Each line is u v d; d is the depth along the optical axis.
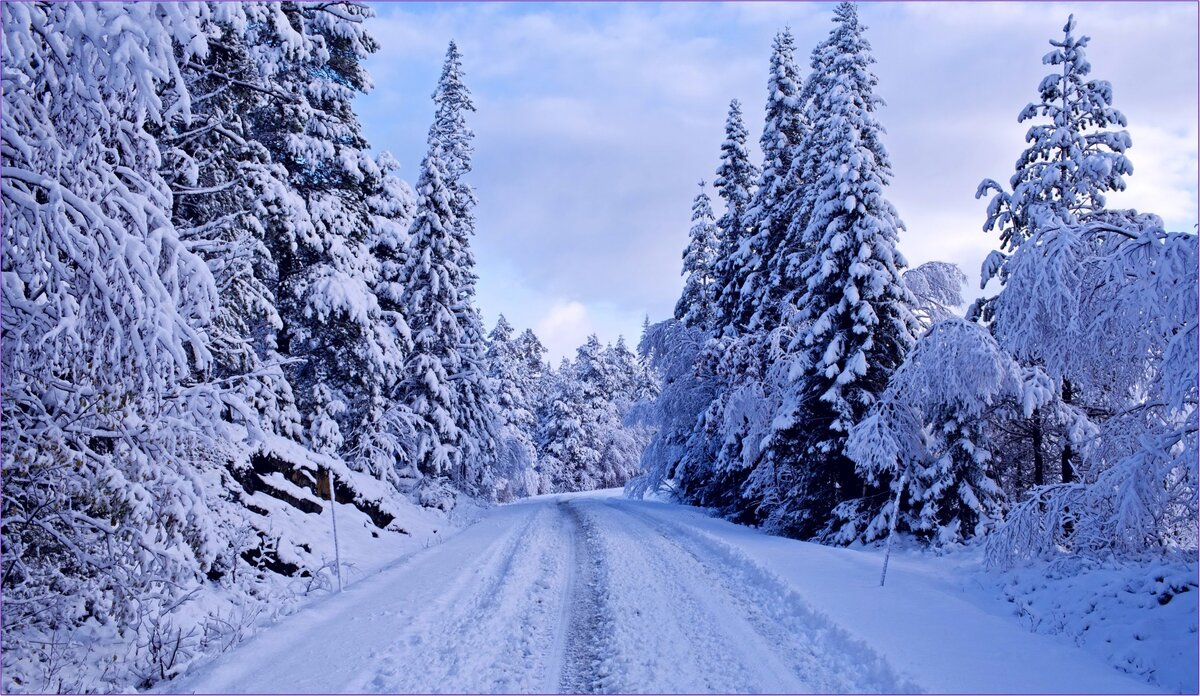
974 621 7.98
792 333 19.72
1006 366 12.98
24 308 5.94
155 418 7.45
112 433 7.11
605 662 6.78
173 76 5.97
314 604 9.47
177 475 7.49
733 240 27.08
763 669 6.44
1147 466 8.93
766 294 21.83
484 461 30.59
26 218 5.84
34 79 5.89
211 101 12.24
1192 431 8.66
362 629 7.89
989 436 15.06
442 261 27.77
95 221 5.81
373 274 20.12
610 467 66.31
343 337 19.31
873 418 15.41
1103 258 9.65
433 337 26.91
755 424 19.67
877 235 17.16
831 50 18.55
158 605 7.94
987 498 14.61
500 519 23.19
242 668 6.55
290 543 11.85
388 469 22.42
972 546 13.64
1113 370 10.53
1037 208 14.26
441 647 7.14
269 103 15.05
